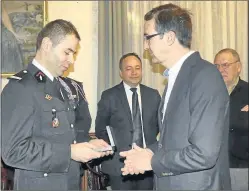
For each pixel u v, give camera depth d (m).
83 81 3.73
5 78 3.46
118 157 2.87
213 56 3.87
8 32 3.53
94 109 3.72
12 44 3.53
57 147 1.54
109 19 3.68
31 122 1.51
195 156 1.23
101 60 3.65
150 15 1.42
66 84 1.89
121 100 3.00
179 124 1.32
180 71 1.37
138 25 3.77
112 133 2.01
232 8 3.90
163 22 1.38
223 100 1.26
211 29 3.87
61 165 1.54
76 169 1.68
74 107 1.78
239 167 2.62
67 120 1.67
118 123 2.97
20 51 3.55
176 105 1.35
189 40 1.40
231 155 2.65
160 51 1.41
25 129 1.49
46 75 1.66
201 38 3.86
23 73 1.63
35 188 1.56
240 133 2.65
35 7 3.61
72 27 1.66
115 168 2.87
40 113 1.58
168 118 1.36
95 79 3.76
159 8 1.43
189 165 1.25
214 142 1.22
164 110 1.45
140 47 3.76
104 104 2.99
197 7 3.86
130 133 2.95
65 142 1.63
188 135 1.29
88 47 3.75
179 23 1.38
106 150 1.65
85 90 3.73
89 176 2.37
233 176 2.49
